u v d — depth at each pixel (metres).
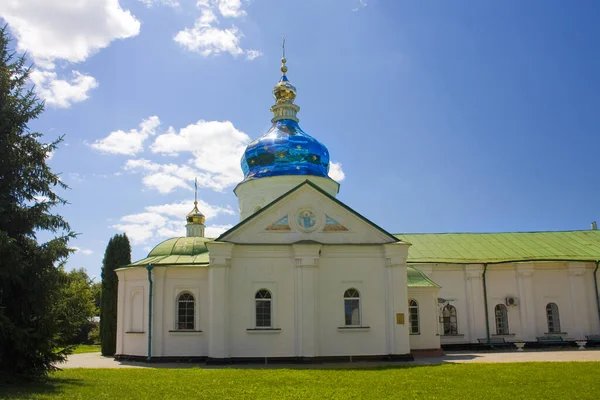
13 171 22.16
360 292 32.94
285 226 33.31
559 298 42.91
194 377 23.83
